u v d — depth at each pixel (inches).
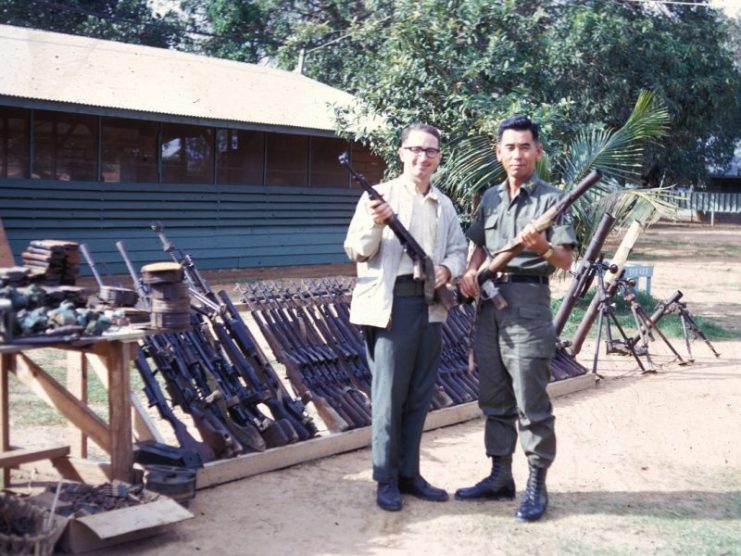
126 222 599.2
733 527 193.6
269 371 235.0
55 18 1149.7
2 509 163.9
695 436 267.7
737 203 1600.6
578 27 741.9
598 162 454.9
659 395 320.8
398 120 505.4
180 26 1215.6
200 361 218.2
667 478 227.1
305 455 227.6
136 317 195.3
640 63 816.3
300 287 266.8
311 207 703.1
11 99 507.5
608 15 786.8
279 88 709.3
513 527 189.2
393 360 193.8
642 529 190.5
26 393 286.2
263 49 1190.3
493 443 203.6
